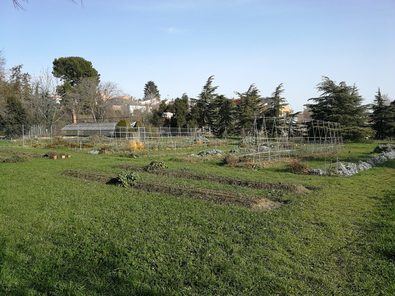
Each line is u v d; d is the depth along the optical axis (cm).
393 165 2066
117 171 1712
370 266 627
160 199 1087
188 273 577
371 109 5000
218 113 5834
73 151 3050
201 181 1452
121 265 598
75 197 1103
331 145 3098
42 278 549
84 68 8506
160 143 3544
